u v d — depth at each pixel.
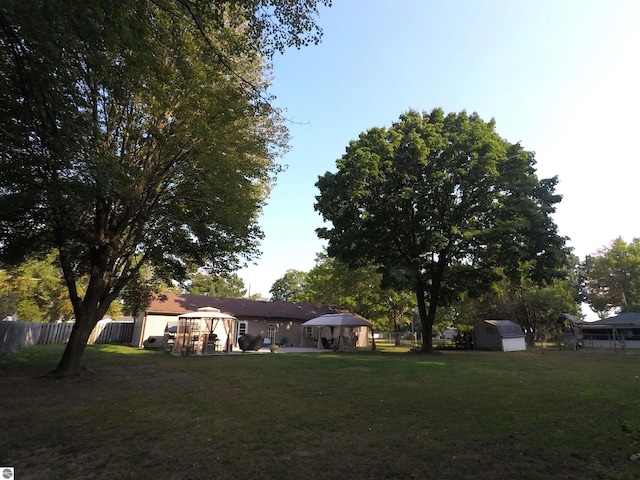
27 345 24.02
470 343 35.12
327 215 26.05
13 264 15.24
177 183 15.05
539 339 40.44
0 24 5.89
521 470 4.54
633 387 10.20
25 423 6.99
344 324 28.95
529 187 23.94
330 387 10.88
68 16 6.02
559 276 24.53
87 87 10.18
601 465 4.62
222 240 15.77
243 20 7.73
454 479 4.35
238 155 14.02
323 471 4.69
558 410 7.48
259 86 12.91
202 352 24.19
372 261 31.23
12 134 7.71
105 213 13.80
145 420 7.22
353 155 23.98
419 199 22.75
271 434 6.27
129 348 27.06
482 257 24.83
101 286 14.09
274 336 35.06
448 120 26.95
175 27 7.70
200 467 4.88
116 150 12.95
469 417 7.09
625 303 51.78
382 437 6.00
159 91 8.98
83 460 5.15
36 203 11.09
